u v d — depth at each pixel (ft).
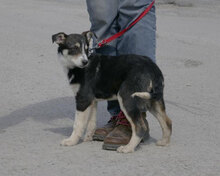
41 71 49.90
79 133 29.30
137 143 27.99
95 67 29.12
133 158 26.86
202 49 61.62
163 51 60.13
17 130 32.27
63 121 34.81
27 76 47.80
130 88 27.55
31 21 78.33
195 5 96.37
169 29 73.46
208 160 26.66
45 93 42.37
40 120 34.94
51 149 28.32
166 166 25.68
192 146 29.12
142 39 29.86
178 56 57.67
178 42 65.26
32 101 39.96
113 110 31.58
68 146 28.99
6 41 63.52
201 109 37.99
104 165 25.72
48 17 82.28
